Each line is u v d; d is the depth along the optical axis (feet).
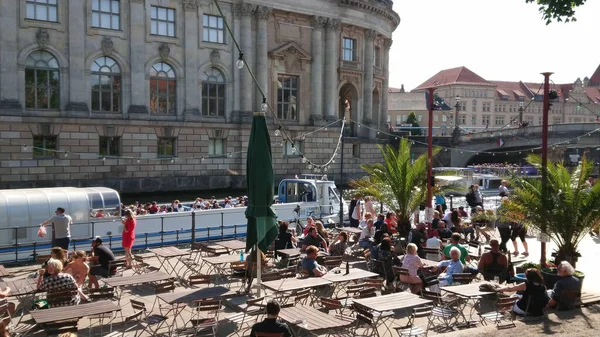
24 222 74.59
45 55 154.10
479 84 508.12
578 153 305.73
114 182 164.96
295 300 46.93
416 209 90.27
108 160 164.45
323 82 212.23
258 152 49.42
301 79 204.85
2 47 145.79
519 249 84.07
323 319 39.37
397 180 86.17
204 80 183.01
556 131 244.42
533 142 251.80
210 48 182.29
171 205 112.88
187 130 178.70
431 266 57.41
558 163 58.90
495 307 50.70
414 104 488.85
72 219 77.41
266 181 49.08
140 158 158.92
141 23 168.25
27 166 151.23
